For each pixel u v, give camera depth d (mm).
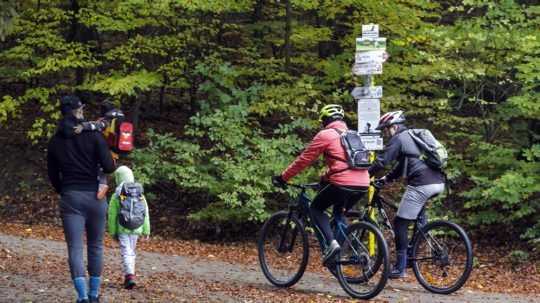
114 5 17172
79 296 7484
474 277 12469
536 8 14930
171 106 21297
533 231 13781
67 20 17625
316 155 9266
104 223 7883
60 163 7641
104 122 8414
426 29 15758
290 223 9867
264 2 19406
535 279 12422
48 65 16594
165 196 17672
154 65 18219
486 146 14594
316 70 18188
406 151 9930
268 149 15391
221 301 8664
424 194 9867
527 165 14219
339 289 10016
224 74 16188
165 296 8852
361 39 11266
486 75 15516
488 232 15305
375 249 9336
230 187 15664
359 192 9234
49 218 17234
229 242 16031
